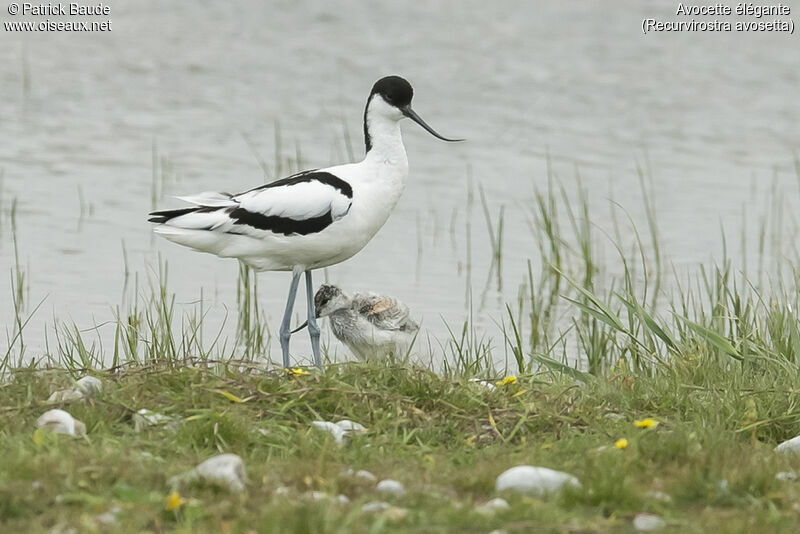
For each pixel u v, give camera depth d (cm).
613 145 2177
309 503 657
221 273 1622
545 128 2253
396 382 954
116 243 1678
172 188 1884
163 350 1162
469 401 915
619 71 2545
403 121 2267
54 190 1861
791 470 781
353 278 1617
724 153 2161
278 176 1955
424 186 1988
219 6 2894
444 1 2956
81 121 2195
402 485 720
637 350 1148
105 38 2648
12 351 1270
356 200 1140
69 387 901
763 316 1369
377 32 2758
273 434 824
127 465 721
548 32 2777
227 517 664
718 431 859
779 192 1969
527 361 1323
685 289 1594
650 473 758
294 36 2712
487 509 680
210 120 2241
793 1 2894
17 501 661
